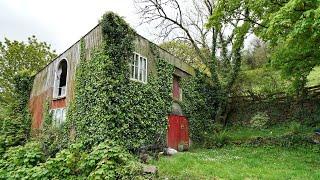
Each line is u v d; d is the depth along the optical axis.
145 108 14.80
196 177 9.76
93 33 14.45
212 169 10.84
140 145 13.78
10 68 34.44
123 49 13.78
